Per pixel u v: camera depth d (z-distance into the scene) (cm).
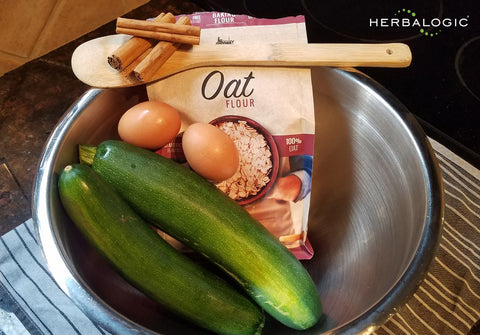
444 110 76
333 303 58
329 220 66
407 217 54
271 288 50
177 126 57
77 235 52
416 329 62
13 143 77
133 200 51
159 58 54
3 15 81
